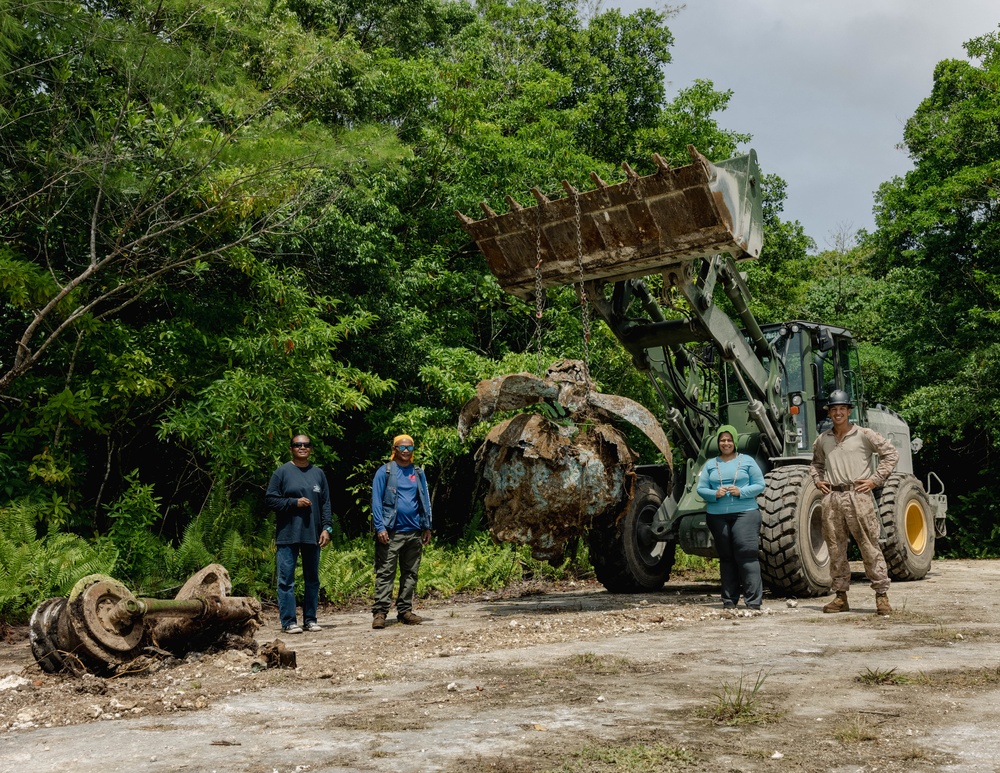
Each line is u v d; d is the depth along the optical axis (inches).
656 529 387.2
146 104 405.4
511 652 223.9
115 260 414.3
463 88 621.3
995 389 745.0
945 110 839.1
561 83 726.5
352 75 529.7
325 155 382.0
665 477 418.9
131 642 205.3
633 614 296.7
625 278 339.9
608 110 905.5
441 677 190.7
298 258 504.4
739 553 311.0
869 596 350.6
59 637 197.6
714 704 155.3
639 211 313.9
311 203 440.1
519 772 117.3
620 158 904.3
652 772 116.0
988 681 173.0
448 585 428.1
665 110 924.0
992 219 784.9
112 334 406.6
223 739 140.5
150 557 371.9
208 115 418.9
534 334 621.0
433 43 788.0
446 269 600.4
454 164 591.8
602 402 315.0
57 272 405.4
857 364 450.6
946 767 116.7
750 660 200.1
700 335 357.4
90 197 392.2
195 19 382.3
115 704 167.2
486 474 319.6
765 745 128.4
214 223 414.6
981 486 833.5
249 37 407.5
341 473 568.4
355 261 496.1
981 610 295.0
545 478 307.0
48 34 359.9
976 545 768.3
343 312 522.6
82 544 349.7
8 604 313.4
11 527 340.5
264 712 161.0
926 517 436.1
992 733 134.0
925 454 857.5
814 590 346.6
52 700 174.2
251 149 367.2
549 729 139.9
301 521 296.4
